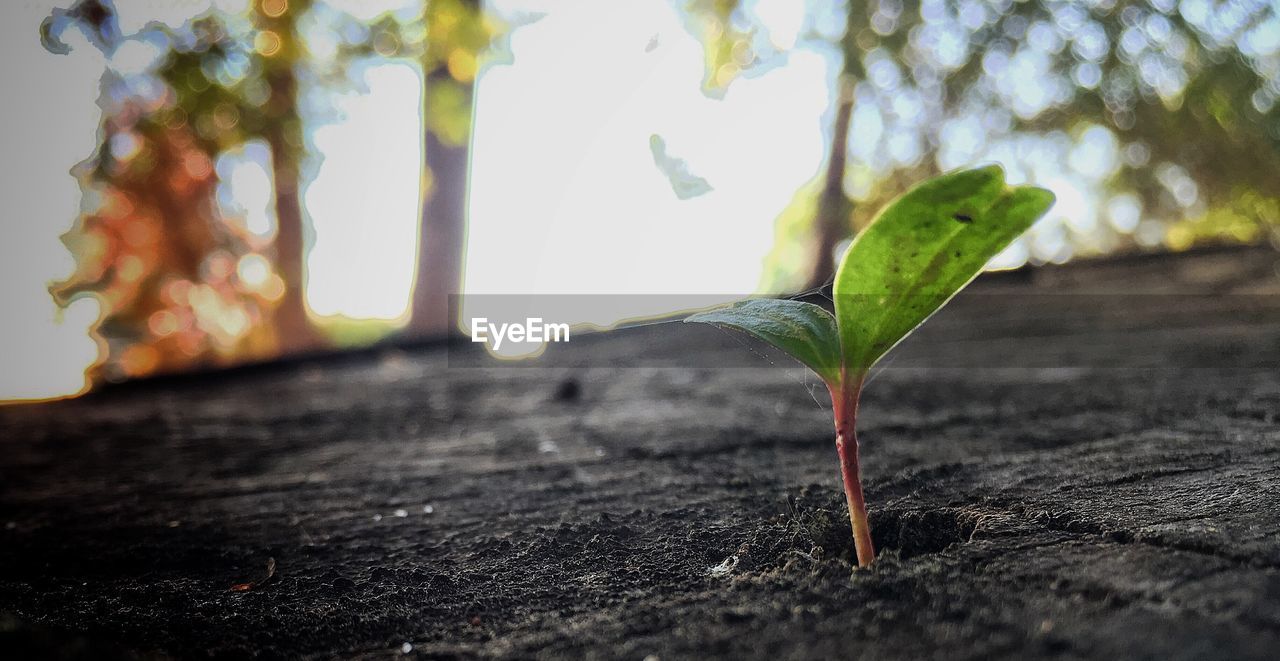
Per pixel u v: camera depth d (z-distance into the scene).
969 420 0.23
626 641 0.10
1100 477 0.15
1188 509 0.12
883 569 0.11
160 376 0.50
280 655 0.11
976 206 0.11
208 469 0.24
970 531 0.13
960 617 0.09
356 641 0.11
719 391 0.35
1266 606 0.09
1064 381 0.28
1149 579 0.10
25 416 0.37
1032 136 0.72
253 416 0.35
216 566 0.15
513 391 0.40
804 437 0.23
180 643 0.11
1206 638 0.08
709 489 0.18
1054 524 0.12
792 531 0.15
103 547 0.16
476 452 0.24
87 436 0.30
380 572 0.14
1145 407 0.22
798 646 0.09
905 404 0.27
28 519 0.18
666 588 0.12
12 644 0.09
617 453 0.22
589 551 0.14
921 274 0.11
